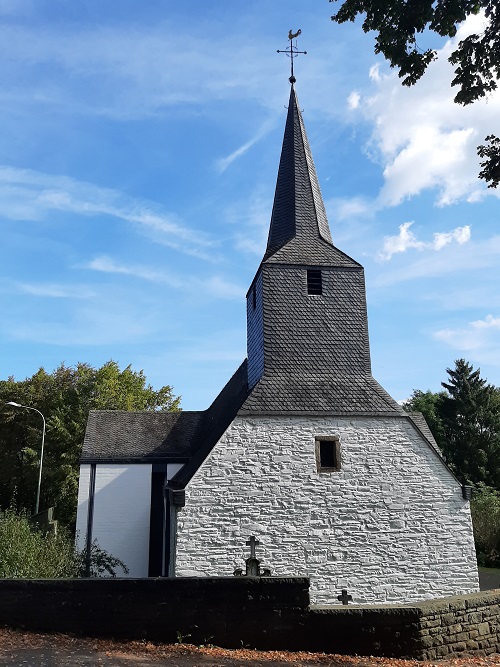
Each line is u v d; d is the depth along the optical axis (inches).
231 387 906.7
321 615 340.8
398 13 359.9
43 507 1423.5
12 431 1588.3
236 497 584.7
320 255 727.7
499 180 390.3
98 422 933.8
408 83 386.9
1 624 354.3
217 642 339.3
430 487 614.2
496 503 1048.8
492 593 381.7
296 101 864.9
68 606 352.2
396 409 637.3
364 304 707.4
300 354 672.4
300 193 784.3
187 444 887.1
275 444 605.3
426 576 590.9
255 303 738.8
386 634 334.3
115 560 737.6
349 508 597.3
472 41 366.9
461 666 323.0
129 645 331.9
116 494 836.6
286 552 577.3
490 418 1770.4
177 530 569.6
